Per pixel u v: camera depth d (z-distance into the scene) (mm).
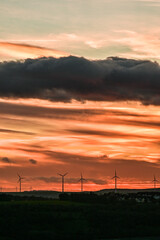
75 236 110250
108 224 124312
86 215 134375
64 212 138375
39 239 105312
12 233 110500
